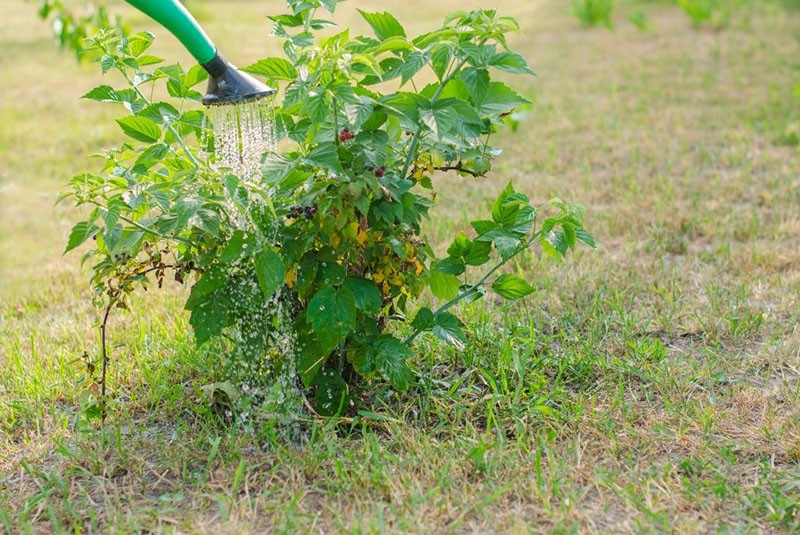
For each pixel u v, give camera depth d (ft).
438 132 7.82
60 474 8.67
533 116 23.59
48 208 18.60
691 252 14.37
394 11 39.70
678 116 22.68
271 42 30.96
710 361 10.50
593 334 11.07
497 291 9.50
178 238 8.71
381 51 8.25
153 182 9.23
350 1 41.65
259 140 8.32
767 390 9.87
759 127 21.20
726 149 19.62
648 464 8.45
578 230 9.11
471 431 8.95
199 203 7.91
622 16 38.22
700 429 9.01
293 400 8.92
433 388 9.91
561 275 13.28
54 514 7.89
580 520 7.56
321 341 8.22
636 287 12.70
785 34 31.94
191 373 10.57
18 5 42.60
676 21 36.19
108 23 24.63
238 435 9.00
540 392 9.79
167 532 7.50
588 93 25.81
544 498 7.80
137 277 8.89
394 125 9.25
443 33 8.27
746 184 17.34
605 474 8.18
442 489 8.02
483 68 8.32
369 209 8.55
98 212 8.42
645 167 18.92
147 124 9.05
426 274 9.30
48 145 22.41
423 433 9.02
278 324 8.72
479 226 9.36
